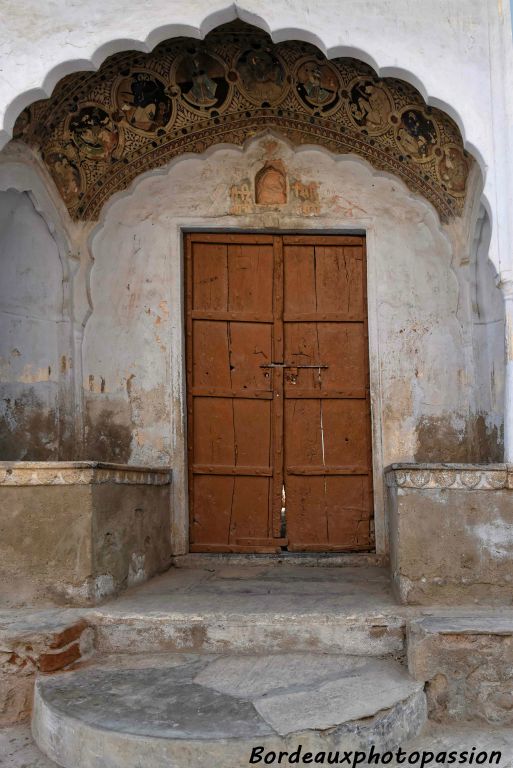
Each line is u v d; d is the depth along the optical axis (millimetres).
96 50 3941
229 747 2508
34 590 3574
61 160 4805
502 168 3846
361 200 5172
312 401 5152
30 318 4848
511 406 3742
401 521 3471
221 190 5172
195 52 4629
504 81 3875
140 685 3027
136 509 4234
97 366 5051
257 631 3426
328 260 5230
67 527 3592
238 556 4930
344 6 3980
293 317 5199
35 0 3971
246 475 5082
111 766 2586
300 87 4852
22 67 3918
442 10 3984
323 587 4090
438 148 4832
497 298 4867
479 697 3035
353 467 5078
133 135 4914
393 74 3998
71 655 3273
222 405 5148
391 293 5113
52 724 2805
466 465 3441
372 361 5070
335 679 3055
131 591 4023
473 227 4926
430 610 3369
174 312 5098
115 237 5133
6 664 3186
